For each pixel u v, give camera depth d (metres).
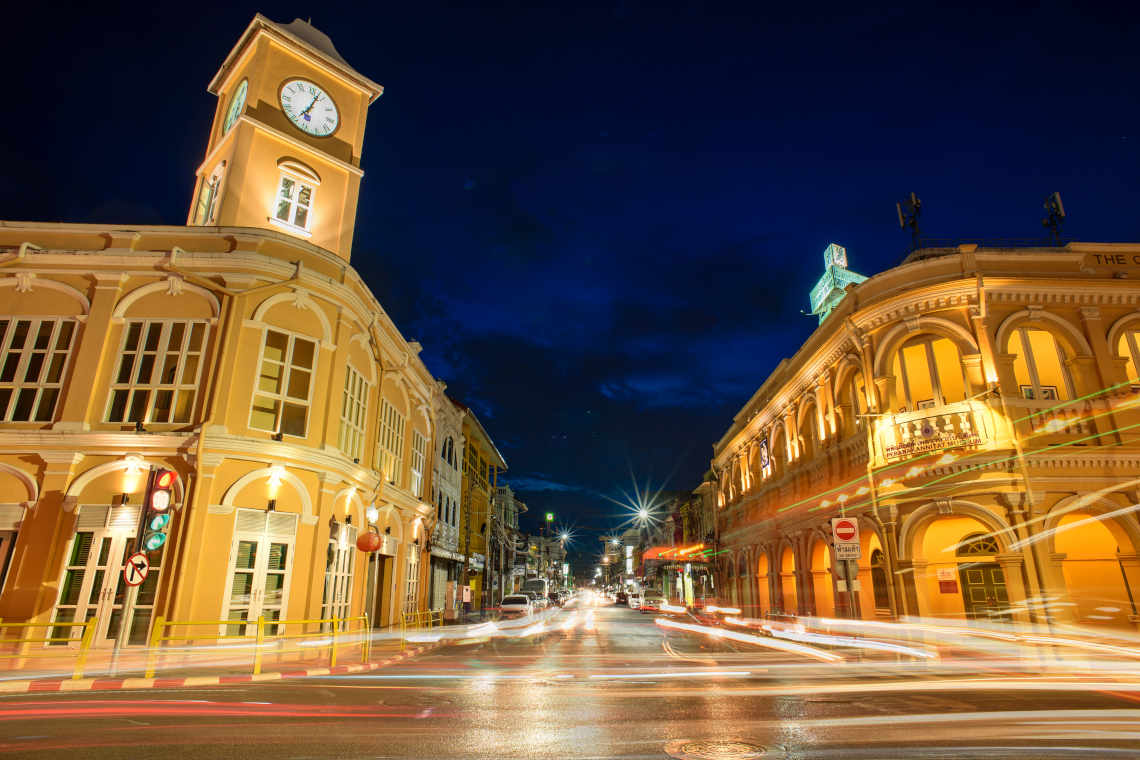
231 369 15.15
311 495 15.88
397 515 23.14
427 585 27.12
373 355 20.08
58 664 11.92
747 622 28.08
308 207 20.09
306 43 20.97
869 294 19.44
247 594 14.41
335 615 16.69
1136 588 15.59
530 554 77.75
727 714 8.06
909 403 18.55
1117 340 17.36
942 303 17.86
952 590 17.52
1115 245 18.30
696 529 50.09
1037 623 15.21
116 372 15.34
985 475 16.44
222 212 18.16
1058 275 17.61
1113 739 6.59
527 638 21.95
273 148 19.55
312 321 16.59
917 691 10.11
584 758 5.84
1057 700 9.24
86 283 16.02
